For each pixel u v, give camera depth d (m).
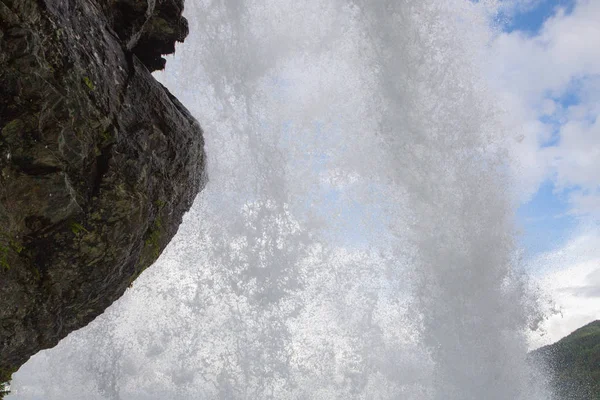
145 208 5.25
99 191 4.74
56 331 4.99
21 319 4.48
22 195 4.16
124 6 5.77
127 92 5.29
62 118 4.32
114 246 4.96
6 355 4.56
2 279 4.16
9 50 3.96
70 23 4.58
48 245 4.47
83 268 4.79
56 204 4.35
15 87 4.01
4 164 4.03
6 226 4.10
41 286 4.52
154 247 5.91
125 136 5.03
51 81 4.23
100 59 4.94
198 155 6.61
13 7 3.97
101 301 5.41
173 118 5.93
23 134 4.11
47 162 4.25
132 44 6.10
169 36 6.86
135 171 5.12
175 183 6.05
